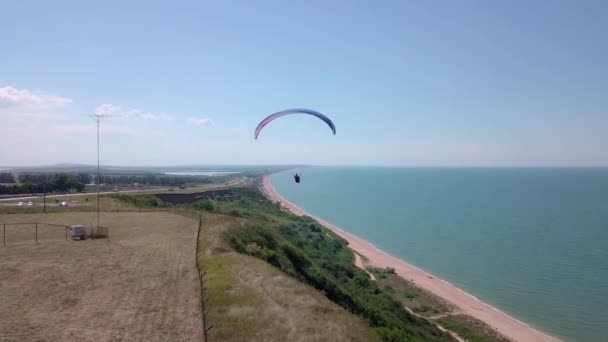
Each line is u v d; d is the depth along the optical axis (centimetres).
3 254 2914
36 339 1559
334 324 1920
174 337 1602
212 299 2011
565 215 13438
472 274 6600
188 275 2431
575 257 7675
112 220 4650
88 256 2872
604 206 15875
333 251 7125
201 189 12638
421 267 7038
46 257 2833
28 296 2031
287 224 8500
